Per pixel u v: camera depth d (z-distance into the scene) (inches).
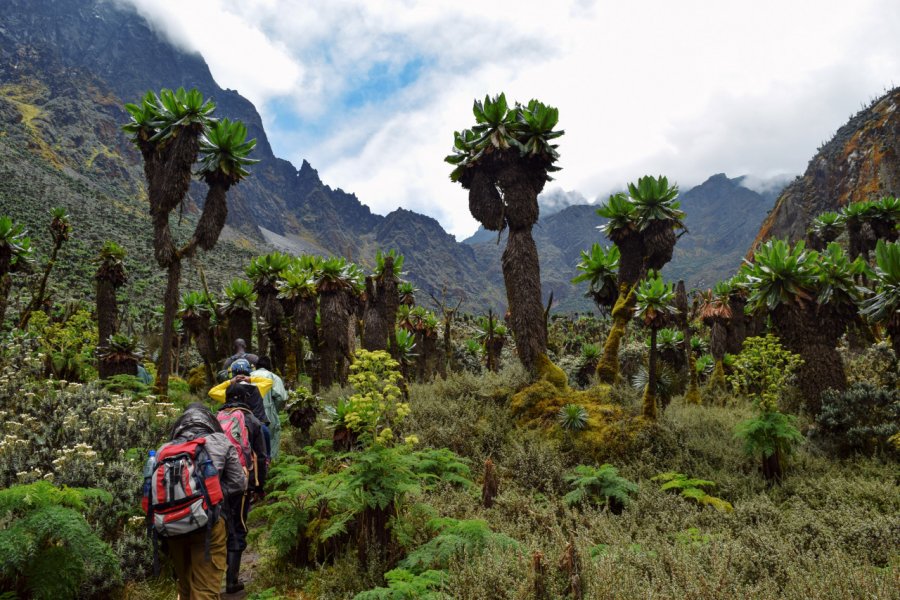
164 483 117.0
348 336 650.8
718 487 297.0
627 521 227.8
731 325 603.5
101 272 596.1
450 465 242.1
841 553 176.9
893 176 4975.4
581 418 355.3
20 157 6889.8
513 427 381.7
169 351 441.4
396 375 186.1
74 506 167.8
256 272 641.0
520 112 466.0
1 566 132.3
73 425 245.8
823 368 409.4
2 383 310.2
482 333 1075.3
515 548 163.3
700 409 413.1
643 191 476.4
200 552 122.3
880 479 294.8
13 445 214.8
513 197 452.4
